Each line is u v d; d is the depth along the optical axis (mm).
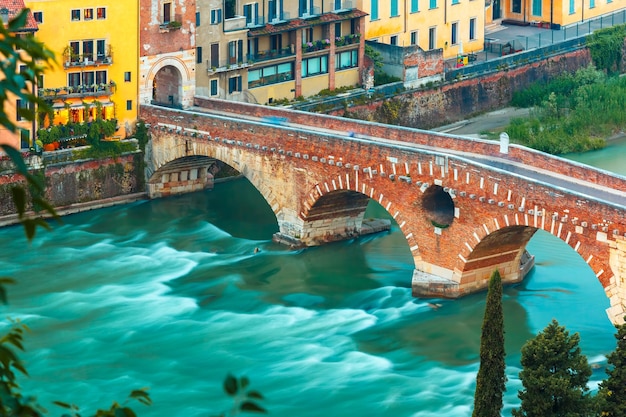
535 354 60906
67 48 115562
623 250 80625
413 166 92812
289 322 89250
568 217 83250
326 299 94812
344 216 106312
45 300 93625
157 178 118750
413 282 94250
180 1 120000
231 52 127438
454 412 73062
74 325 88375
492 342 60906
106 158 116188
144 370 80500
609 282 82000
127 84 118125
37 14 114000
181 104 122625
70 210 114562
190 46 121688
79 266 101688
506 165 92875
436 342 85625
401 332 87375
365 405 74562
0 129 109250
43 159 112000
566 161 89812
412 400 74875
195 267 101812
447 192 92938
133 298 94062
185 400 75688
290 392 76750
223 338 86188
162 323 88750
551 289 92938
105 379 78938
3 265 101312
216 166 123562
